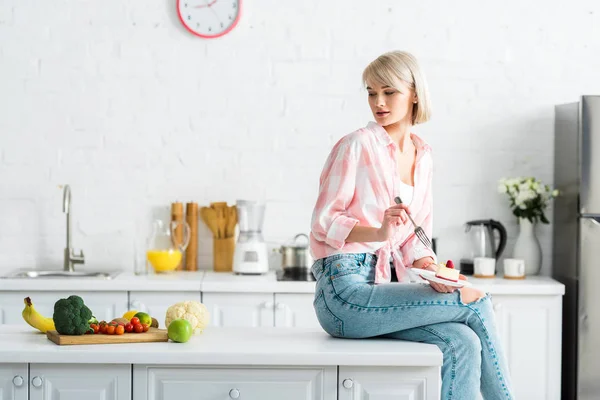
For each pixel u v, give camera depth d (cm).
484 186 507
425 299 295
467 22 504
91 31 497
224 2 498
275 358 278
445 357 290
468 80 505
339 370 282
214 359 278
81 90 497
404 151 323
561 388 482
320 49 500
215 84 500
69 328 289
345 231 299
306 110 502
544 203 494
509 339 460
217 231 496
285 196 503
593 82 508
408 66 310
